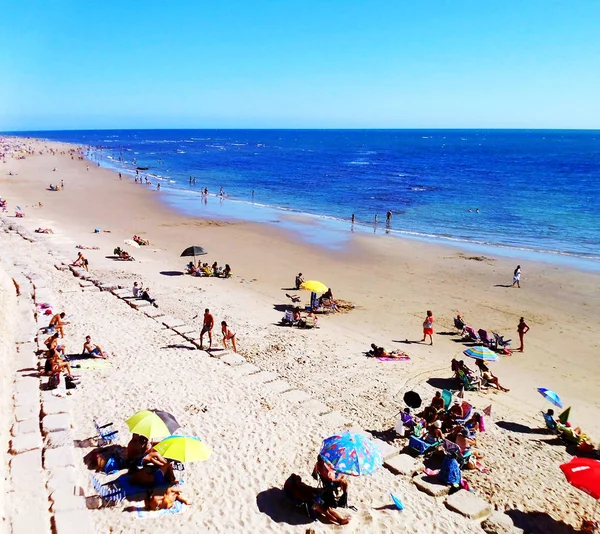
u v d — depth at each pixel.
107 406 12.44
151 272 28.81
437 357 18.70
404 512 9.47
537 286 27.69
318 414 13.19
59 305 20.27
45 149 144.75
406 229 43.62
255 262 32.31
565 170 97.94
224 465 10.40
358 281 28.45
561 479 11.59
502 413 14.82
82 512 7.90
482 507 9.90
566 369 18.08
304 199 61.88
